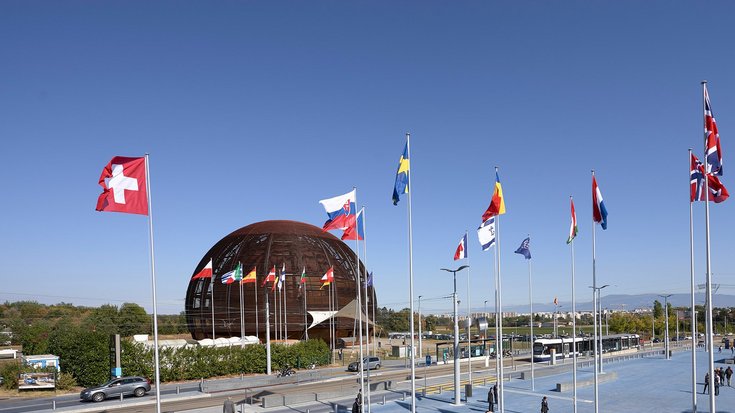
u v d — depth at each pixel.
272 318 93.06
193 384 56.47
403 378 59.56
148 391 49.44
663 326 170.38
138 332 133.12
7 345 118.38
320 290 97.12
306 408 40.78
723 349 106.88
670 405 42.09
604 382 55.94
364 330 102.62
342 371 68.75
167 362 58.84
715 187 24.80
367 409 38.72
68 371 53.34
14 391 50.00
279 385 55.47
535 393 47.72
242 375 60.78
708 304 25.16
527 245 44.25
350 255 108.50
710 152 24.59
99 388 45.59
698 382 56.09
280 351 69.94
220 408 40.50
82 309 171.38
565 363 78.25
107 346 54.34
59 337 56.91
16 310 167.75
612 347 97.56
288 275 96.31
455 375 41.72
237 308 94.69
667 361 80.56
